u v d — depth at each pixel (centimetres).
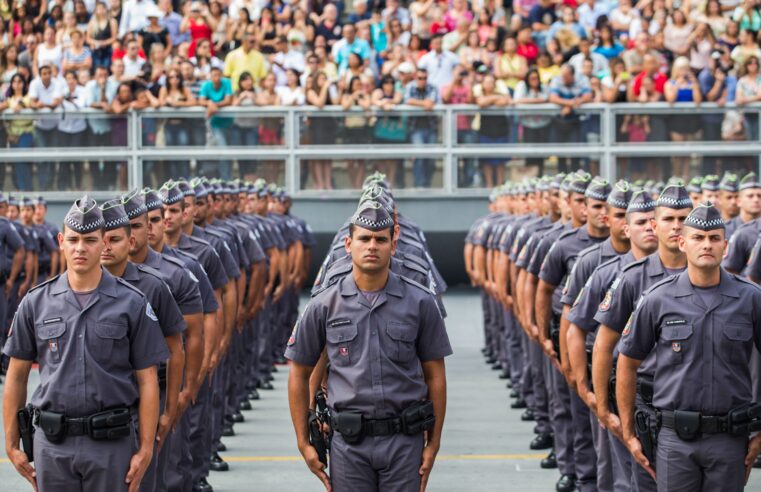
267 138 4316
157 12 4716
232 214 2895
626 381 1348
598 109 4284
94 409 1255
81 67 4606
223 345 1955
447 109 4309
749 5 4656
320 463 1303
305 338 1291
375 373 1260
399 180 4334
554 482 1988
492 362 3447
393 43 4691
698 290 1295
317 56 4522
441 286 1822
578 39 4562
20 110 4294
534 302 2147
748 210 2403
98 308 1263
